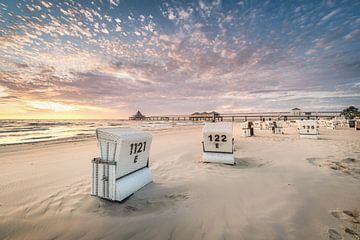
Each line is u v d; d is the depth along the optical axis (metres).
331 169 5.06
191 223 2.60
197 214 2.83
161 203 3.23
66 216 2.83
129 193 3.46
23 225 2.61
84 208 3.07
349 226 2.43
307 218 2.64
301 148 8.34
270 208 2.95
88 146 10.59
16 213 2.93
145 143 4.16
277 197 3.35
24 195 3.64
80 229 2.51
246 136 13.70
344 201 3.14
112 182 3.28
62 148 9.82
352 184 3.90
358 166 5.29
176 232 2.41
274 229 2.40
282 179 4.34
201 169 5.42
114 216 2.81
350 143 9.27
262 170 5.15
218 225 2.53
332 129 18.62
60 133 19.59
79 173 5.23
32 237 2.36
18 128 28.12
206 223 2.59
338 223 2.50
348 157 6.31
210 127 6.42
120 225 2.57
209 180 4.40
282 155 7.04
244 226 2.48
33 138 14.72
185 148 9.38
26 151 8.88
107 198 3.33
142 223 2.61
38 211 2.99
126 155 3.48
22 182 4.43
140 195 3.56
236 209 2.96
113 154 3.33
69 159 7.12
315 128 11.44
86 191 3.80
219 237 2.27
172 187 3.98
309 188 3.74
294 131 17.38
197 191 3.74
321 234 2.28
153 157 7.22
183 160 6.68
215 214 2.82
